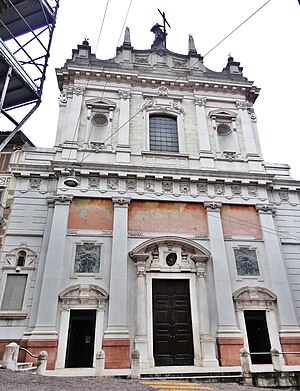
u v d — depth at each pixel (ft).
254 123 72.43
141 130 65.72
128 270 51.08
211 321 49.37
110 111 66.49
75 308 47.37
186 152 64.44
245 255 55.67
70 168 56.59
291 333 49.44
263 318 51.60
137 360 37.32
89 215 54.49
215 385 35.27
